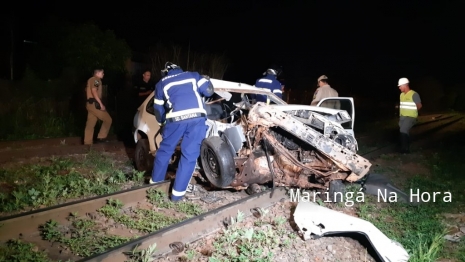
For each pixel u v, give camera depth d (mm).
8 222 4723
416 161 10703
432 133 17812
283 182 6652
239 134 6160
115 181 7035
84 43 14430
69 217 5285
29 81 13367
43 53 14969
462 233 5812
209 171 6348
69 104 13867
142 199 6266
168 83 6277
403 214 6293
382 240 4945
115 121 13922
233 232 4953
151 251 4203
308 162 6660
